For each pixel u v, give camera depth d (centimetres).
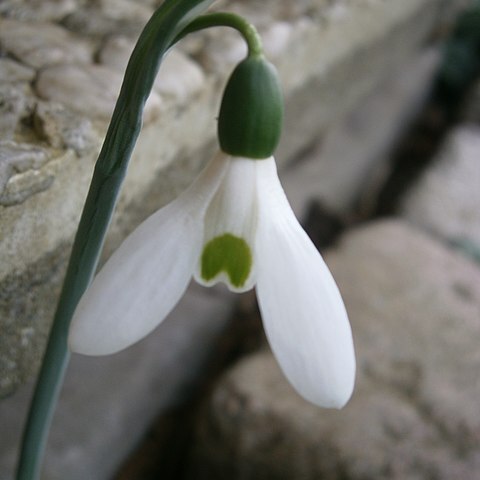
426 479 21
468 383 24
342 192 43
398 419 22
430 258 31
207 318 28
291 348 8
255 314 30
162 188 17
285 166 32
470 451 21
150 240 8
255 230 8
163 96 15
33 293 14
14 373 15
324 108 31
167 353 26
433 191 41
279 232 8
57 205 13
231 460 22
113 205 10
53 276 14
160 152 16
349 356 8
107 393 23
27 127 13
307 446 21
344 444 21
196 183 9
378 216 46
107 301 8
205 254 8
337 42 27
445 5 51
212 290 29
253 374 24
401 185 49
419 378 24
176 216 8
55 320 10
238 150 8
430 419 22
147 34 9
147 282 8
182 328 27
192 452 23
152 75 9
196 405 27
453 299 28
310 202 39
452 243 38
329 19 24
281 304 8
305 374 8
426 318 27
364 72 35
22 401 21
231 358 29
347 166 43
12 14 16
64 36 16
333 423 22
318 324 8
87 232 10
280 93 8
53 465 21
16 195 12
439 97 59
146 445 25
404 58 47
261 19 21
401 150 54
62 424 22
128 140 9
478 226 39
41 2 17
